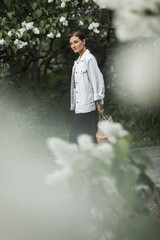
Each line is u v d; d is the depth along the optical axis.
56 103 7.49
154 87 6.68
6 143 5.44
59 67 8.98
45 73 8.89
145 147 5.39
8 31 5.47
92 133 4.31
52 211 2.81
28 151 5.17
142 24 1.58
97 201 1.91
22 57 7.55
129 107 6.77
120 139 1.79
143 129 6.42
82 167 1.84
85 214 2.60
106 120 4.21
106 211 2.66
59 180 1.83
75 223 2.60
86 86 4.24
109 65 7.40
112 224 2.22
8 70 6.70
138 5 1.56
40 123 6.56
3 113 6.29
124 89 6.95
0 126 6.00
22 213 2.79
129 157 1.88
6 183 3.43
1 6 5.64
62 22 5.65
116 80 7.05
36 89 7.90
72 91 4.55
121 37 1.64
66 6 5.68
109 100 6.98
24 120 6.30
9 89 7.11
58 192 2.84
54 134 6.07
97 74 4.23
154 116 6.62
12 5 5.48
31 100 7.45
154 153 4.92
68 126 6.66
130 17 1.58
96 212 2.22
